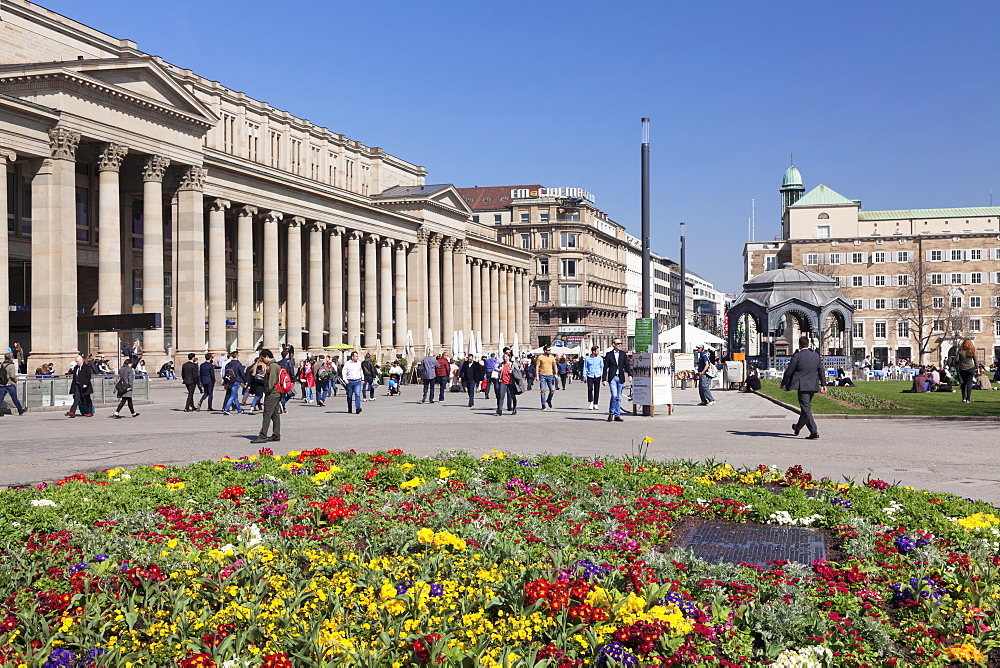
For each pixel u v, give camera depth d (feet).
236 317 267.59
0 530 34.55
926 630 25.55
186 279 210.18
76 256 197.16
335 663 22.71
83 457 68.08
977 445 71.46
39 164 175.94
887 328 423.23
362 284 351.25
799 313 201.98
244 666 22.79
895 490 43.14
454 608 26.00
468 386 131.54
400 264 327.47
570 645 24.32
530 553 31.68
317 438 81.46
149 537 33.91
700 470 50.96
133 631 24.72
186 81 250.37
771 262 466.70
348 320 298.56
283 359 143.74
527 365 187.21
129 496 41.50
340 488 43.52
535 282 499.51
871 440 75.46
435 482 45.39
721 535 36.65
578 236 501.15
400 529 34.99
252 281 241.96
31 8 197.47
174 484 45.68
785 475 48.93
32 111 169.68
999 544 33.40
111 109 186.39
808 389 77.05
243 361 236.63
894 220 471.21
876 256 424.87
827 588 28.50
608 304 554.87
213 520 37.78
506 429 89.20
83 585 27.78
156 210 197.98
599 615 25.35
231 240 265.95
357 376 118.73
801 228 464.65
